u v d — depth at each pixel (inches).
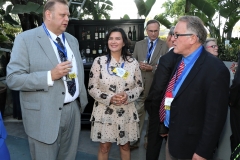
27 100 75.8
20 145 137.9
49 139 74.5
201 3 232.4
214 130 59.1
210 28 255.6
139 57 135.9
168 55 73.5
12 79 71.4
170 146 66.3
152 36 131.6
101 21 167.0
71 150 87.7
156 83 73.2
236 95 63.9
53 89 74.7
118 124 88.8
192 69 62.6
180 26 63.0
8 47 207.8
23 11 160.9
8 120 180.5
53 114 75.0
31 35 74.4
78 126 87.4
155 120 75.2
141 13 224.8
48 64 74.2
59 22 74.1
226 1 264.1
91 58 176.6
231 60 170.7
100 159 95.7
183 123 63.6
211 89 59.3
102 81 89.8
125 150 96.7
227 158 100.0
